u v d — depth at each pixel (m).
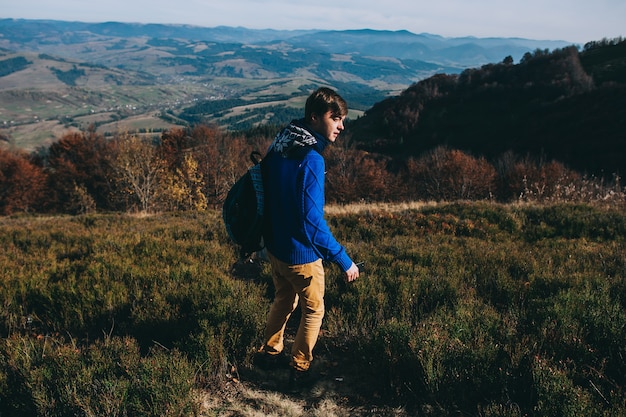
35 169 53.00
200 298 4.02
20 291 4.33
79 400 2.55
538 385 2.51
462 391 2.70
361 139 108.75
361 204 12.20
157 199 39.28
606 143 63.31
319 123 2.47
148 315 3.72
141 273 4.78
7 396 2.70
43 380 2.79
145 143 41.94
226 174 47.28
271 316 3.11
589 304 3.62
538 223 7.93
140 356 3.22
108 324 3.91
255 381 3.05
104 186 51.53
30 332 3.76
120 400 2.57
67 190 51.00
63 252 6.25
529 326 3.43
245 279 5.18
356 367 3.16
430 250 5.81
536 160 62.94
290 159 2.40
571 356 2.94
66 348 3.08
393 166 80.19
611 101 77.94
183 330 3.54
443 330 3.21
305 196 2.35
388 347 3.02
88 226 10.13
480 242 6.57
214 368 3.14
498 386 2.68
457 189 46.88
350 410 2.69
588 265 5.04
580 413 2.26
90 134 61.19
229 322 3.52
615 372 2.78
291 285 2.96
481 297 4.21
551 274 4.59
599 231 7.14
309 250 2.57
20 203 50.12
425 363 2.81
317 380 3.04
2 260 5.61
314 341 2.84
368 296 4.11
